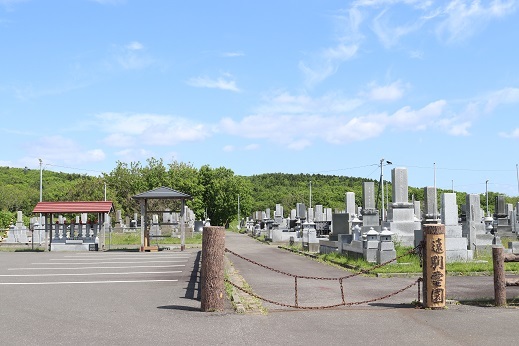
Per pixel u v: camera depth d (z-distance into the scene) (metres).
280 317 9.80
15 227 37.69
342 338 8.16
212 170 83.12
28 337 8.11
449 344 7.80
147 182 72.88
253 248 33.91
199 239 44.53
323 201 83.75
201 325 9.00
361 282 15.37
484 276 16.47
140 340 7.92
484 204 71.38
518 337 8.20
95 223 31.41
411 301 11.79
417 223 23.11
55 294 12.65
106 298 11.97
